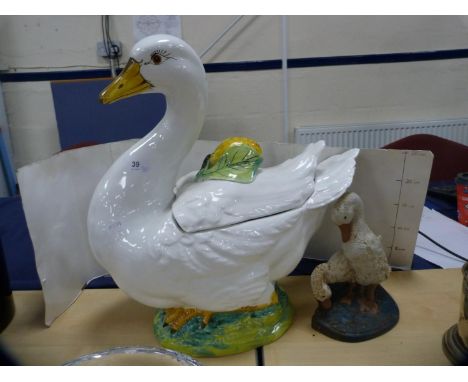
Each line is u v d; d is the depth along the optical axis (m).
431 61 1.68
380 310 0.59
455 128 1.74
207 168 0.58
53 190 0.64
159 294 0.53
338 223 0.56
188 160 0.78
